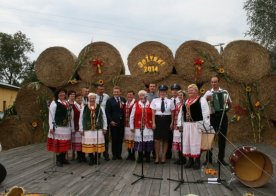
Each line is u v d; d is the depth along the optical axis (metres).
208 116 6.98
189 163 7.32
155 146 7.75
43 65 11.38
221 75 10.85
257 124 10.77
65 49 11.30
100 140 7.57
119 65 11.10
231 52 10.73
